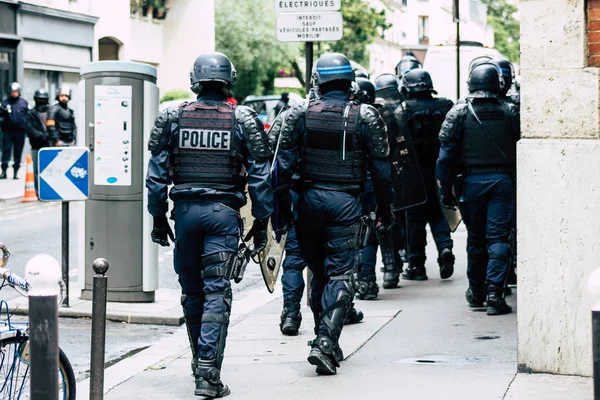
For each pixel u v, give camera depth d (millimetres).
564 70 8500
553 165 8562
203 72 8625
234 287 15445
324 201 9164
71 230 21875
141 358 10438
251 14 62562
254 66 62781
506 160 11930
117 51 51594
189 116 8539
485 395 8211
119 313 12461
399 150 13500
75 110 46094
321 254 9586
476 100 11945
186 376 9438
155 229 8859
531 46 8562
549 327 8727
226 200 8539
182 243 8617
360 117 9180
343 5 67312
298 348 10578
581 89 8461
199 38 60531
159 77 61094
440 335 10914
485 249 12375
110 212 13102
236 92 63156
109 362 10438
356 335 10969
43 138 27469
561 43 8484
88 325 12273
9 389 7074
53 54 43688
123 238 13094
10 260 17547
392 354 9984
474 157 11961
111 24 49719
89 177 13180
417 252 15086
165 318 12375
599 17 8453
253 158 8516
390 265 14383
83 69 13141
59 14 43500
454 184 12430
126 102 12992
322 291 9805
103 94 13008
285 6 13102
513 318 11852
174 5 60656
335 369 9148
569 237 8570
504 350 10031
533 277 8719
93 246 13203
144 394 8734
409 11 94000
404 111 13562
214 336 8422
